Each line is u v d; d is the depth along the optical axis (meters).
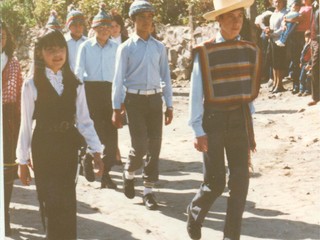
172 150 10.45
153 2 20.47
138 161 7.37
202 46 5.52
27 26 22.69
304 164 9.02
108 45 8.47
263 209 7.25
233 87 5.53
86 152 8.02
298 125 11.66
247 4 5.51
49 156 5.16
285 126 11.69
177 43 19.25
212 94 5.52
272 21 15.90
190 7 19.23
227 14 5.54
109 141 8.37
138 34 7.27
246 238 6.42
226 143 5.61
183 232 6.66
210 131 5.58
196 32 19.08
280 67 15.72
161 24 19.75
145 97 7.24
